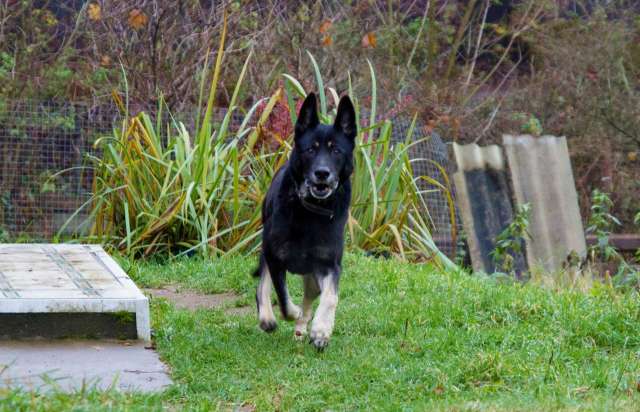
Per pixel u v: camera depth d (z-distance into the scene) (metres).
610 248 12.23
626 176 19.41
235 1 16.23
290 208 7.39
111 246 12.31
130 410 5.41
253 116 14.18
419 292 9.40
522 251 15.16
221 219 12.66
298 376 6.74
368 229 12.66
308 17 16.77
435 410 5.68
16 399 5.23
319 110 12.81
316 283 7.98
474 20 23.23
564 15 23.08
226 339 7.73
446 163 14.99
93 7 15.47
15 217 13.66
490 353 6.99
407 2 22.06
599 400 5.85
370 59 18.28
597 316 8.08
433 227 13.63
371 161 12.75
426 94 19.05
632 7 21.98
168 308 8.99
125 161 12.61
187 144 12.48
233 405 6.18
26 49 16.23
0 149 13.73
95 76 15.92
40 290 7.81
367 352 7.31
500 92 21.84
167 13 15.65
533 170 15.83
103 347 7.35
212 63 15.85
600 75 20.19
